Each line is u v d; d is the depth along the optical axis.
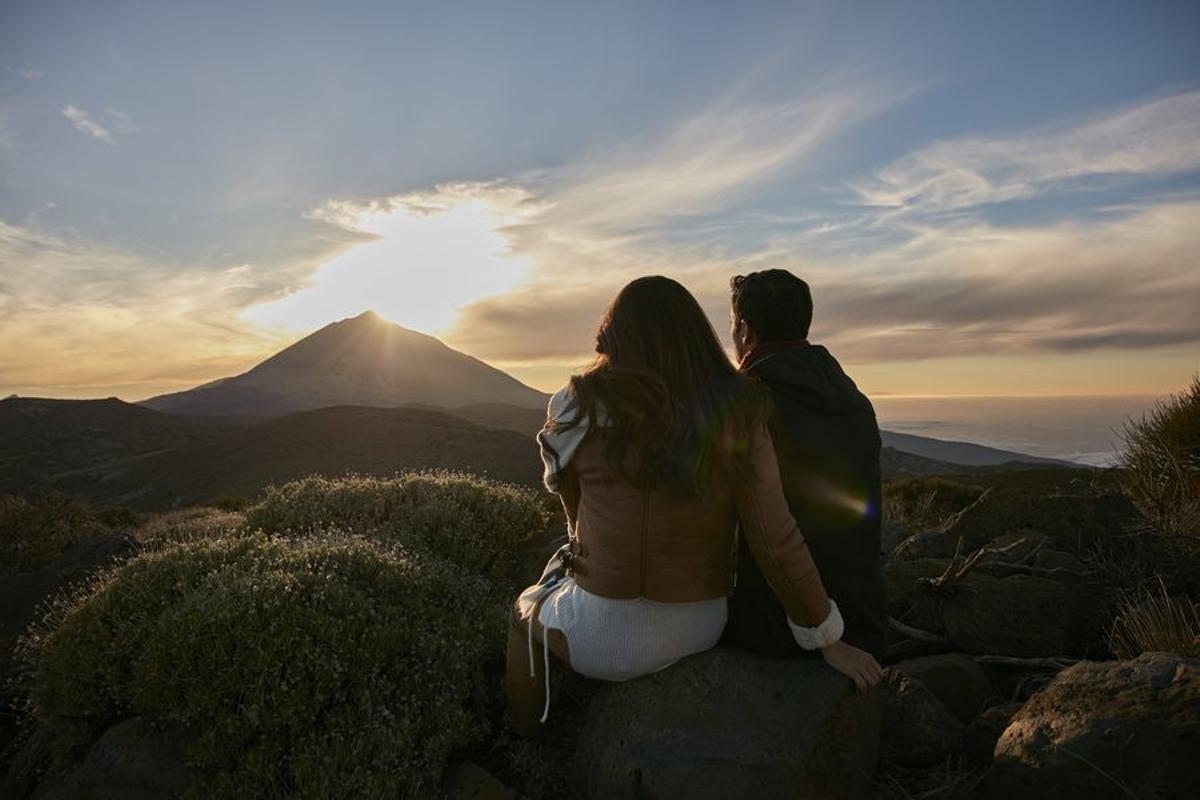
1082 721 2.29
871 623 2.86
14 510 10.19
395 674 3.50
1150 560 4.57
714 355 2.54
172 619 3.51
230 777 3.04
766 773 2.47
